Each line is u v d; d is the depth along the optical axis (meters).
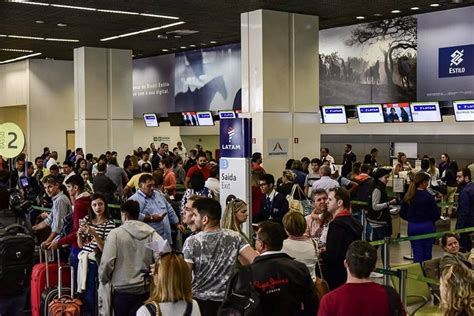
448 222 12.40
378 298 3.46
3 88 27.41
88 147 20.95
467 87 15.28
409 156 17.91
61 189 7.42
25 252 6.34
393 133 18.30
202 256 4.39
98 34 18.83
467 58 15.23
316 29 15.38
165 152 20.11
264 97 14.43
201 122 22.38
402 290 5.26
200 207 4.48
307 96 15.11
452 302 3.35
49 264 6.56
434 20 15.85
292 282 3.90
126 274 5.20
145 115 25.00
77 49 21.56
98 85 21.34
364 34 17.45
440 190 12.81
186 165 16.06
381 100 17.14
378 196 8.85
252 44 14.72
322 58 18.61
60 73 26.06
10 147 10.67
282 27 14.79
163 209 7.27
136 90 25.72
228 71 21.53
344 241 5.43
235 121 7.90
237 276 3.78
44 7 14.54
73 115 26.41
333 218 5.70
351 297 3.46
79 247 6.15
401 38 16.59
